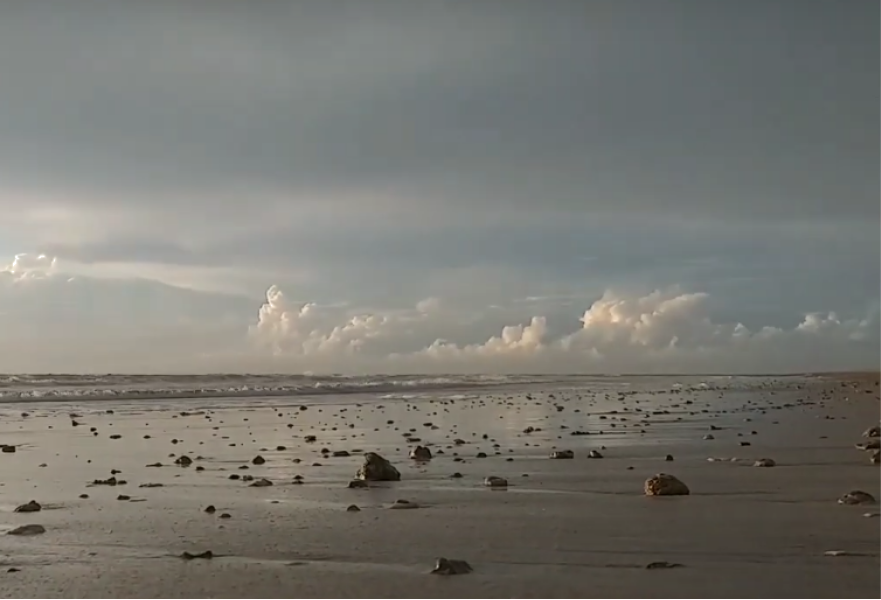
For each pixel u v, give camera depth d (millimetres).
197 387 78688
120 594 9141
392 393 71562
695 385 99000
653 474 18344
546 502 14781
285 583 9484
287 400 58531
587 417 39312
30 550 11164
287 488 16812
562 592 9039
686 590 9086
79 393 63219
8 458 22953
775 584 9273
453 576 9734
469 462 21047
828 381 115562
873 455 20469
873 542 11273
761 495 15266
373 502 14922
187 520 13211
